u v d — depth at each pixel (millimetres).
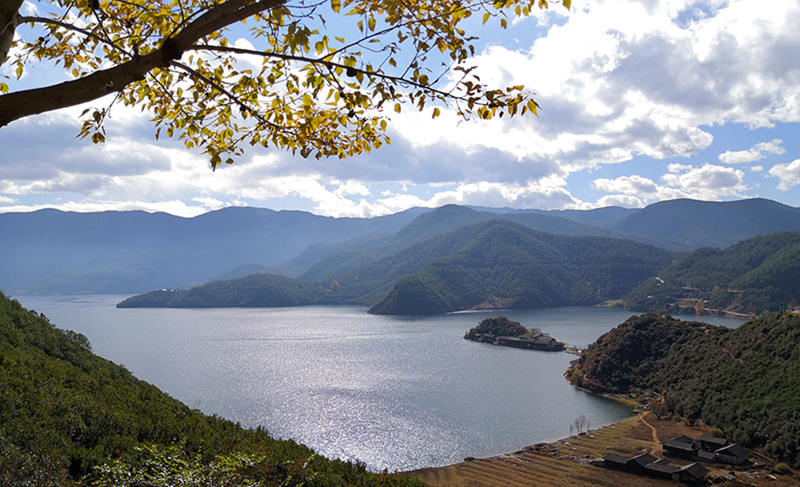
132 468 7727
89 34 3629
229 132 4961
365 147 4844
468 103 3809
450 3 3904
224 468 7230
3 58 3020
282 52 4156
